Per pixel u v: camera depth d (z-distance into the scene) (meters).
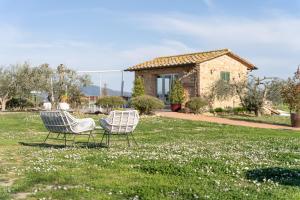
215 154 10.44
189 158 9.22
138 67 35.91
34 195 6.03
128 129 12.59
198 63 31.02
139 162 8.78
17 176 7.48
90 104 34.47
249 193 6.16
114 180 7.07
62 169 8.05
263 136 16.72
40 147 12.30
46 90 35.06
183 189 6.31
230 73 33.25
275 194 6.07
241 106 32.16
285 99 24.50
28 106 36.19
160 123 22.70
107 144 13.05
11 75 34.50
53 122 12.64
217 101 31.83
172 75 33.44
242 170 8.05
